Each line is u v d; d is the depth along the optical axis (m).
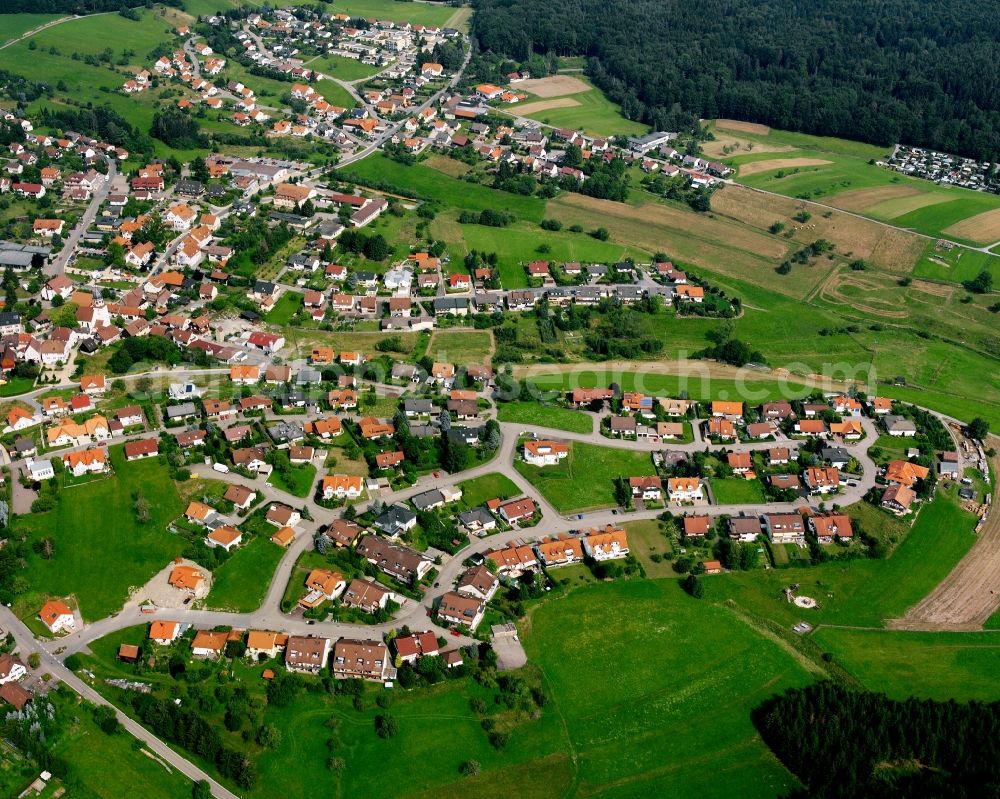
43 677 184.12
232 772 170.00
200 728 173.75
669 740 182.88
